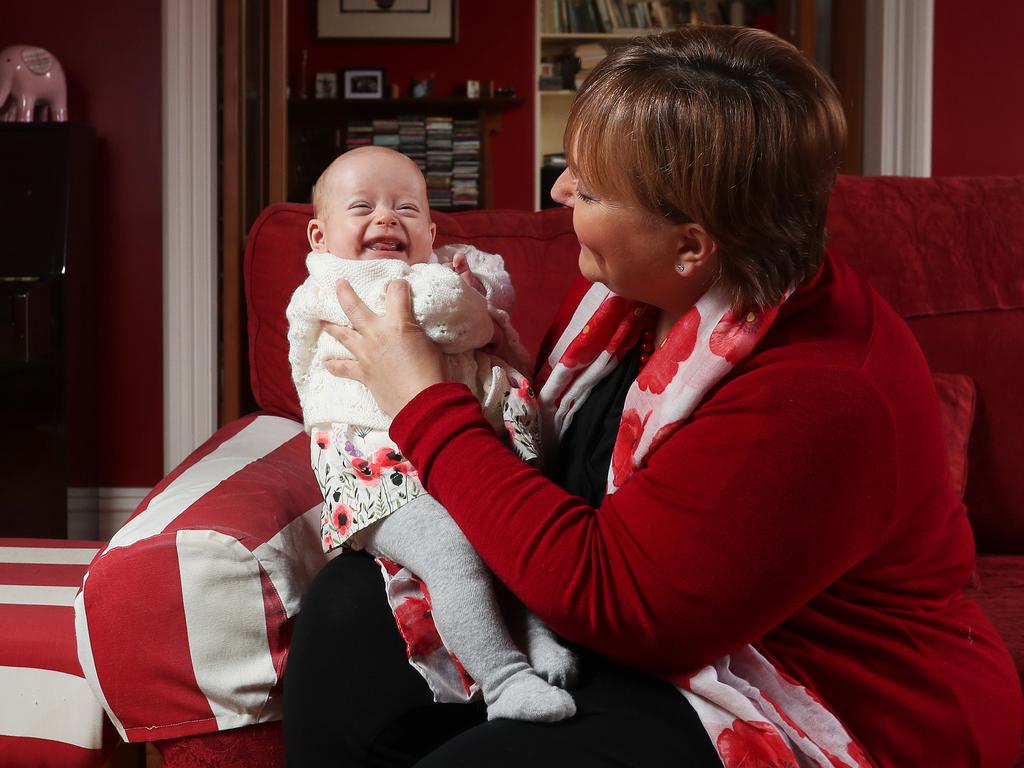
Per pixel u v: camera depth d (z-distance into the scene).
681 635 0.85
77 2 3.13
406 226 1.33
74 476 2.98
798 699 0.89
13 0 3.12
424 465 0.95
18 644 1.27
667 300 0.97
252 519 1.19
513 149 6.38
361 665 1.01
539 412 1.15
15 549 1.71
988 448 1.76
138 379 3.23
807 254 0.89
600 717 0.88
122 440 3.25
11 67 3.00
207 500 1.23
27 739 1.28
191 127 3.08
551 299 1.83
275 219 1.91
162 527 1.14
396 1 6.25
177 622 1.12
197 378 3.15
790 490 0.81
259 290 1.89
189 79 3.07
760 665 0.90
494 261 1.40
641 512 0.86
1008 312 1.82
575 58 6.93
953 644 0.97
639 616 0.85
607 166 0.87
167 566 1.12
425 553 1.00
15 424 2.88
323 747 1.00
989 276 1.83
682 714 0.88
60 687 1.27
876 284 1.82
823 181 0.87
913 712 0.92
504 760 0.85
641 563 0.85
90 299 3.12
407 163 1.37
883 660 0.93
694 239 0.88
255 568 1.13
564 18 6.93
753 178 0.83
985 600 1.45
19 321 2.72
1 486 2.89
